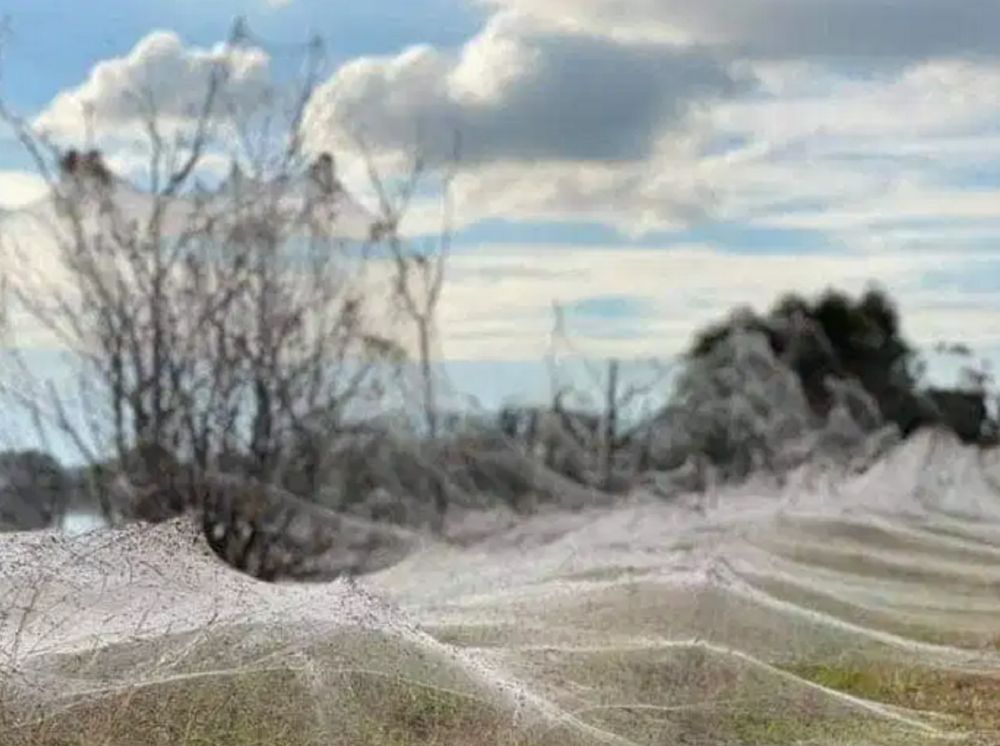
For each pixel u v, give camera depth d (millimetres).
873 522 14984
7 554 7668
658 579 10180
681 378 19703
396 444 14352
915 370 25234
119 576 7789
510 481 16594
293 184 13195
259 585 8492
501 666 8094
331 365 13203
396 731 7070
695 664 8609
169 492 12422
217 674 6965
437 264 14477
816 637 10242
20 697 6656
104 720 6695
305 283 13102
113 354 12430
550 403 17938
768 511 15633
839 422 21344
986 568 13750
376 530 13773
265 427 12828
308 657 7246
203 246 12672
